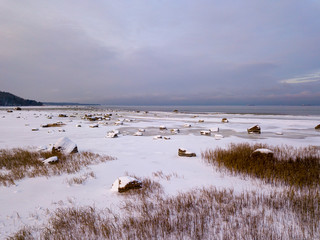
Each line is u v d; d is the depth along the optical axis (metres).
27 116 39.44
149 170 7.70
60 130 21.14
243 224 3.46
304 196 4.62
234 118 42.25
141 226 3.49
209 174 7.09
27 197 5.09
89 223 3.64
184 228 3.39
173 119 40.59
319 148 12.23
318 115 50.62
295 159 8.79
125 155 10.65
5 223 3.78
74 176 6.95
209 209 4.11
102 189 5.67
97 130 22.47
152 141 15.64
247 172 7.06
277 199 4.46
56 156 9.38
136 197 4.97
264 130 23.20
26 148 12.32
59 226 3.58
